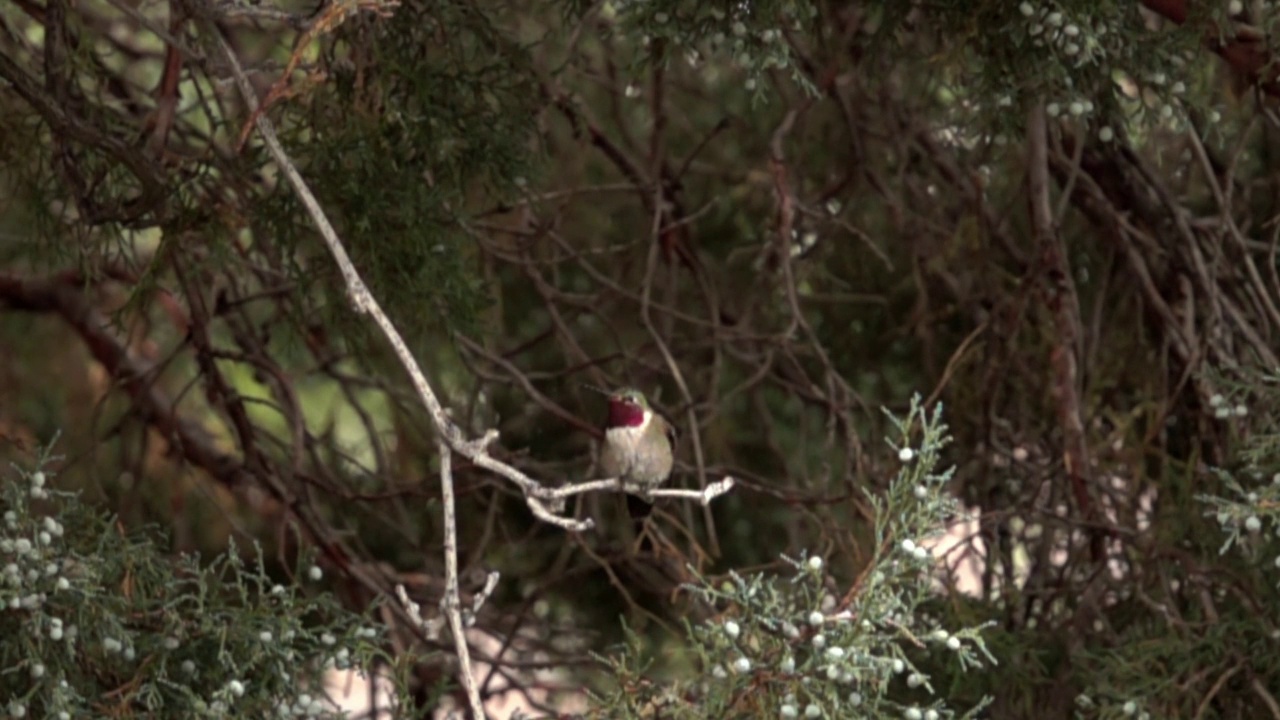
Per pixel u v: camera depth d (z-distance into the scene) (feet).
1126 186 38.22
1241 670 30.55
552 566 44.11
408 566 44.42
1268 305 34.53
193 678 26.55
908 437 25.58
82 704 25.80
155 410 42.68
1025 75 28.68
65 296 42.78
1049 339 37.35
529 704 36.96
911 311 43.37
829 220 39.17
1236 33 29.96
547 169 33.55
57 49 30.76
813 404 41.47
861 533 35.19
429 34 30.66
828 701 25.00
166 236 30.48
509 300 45.91
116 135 31.01
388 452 43.45
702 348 43.62
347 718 28.22
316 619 38.50
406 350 23.29
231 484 42.96
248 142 30.91
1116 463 36.14
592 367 38.50
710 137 39.88
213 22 26.73
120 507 38.78
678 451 38.58
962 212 41.14
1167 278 38.32
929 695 32.81
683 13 27.66
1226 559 31.94
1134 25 28.86
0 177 38.63
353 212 29.66
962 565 40.78
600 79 39.81
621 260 45.55
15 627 25.58
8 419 44.96
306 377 46.14
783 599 28.25
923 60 31.48
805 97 37.17
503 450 37.99
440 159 30.50
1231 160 34.96
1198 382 35.14
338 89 30.14
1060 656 33.47
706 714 25.31
